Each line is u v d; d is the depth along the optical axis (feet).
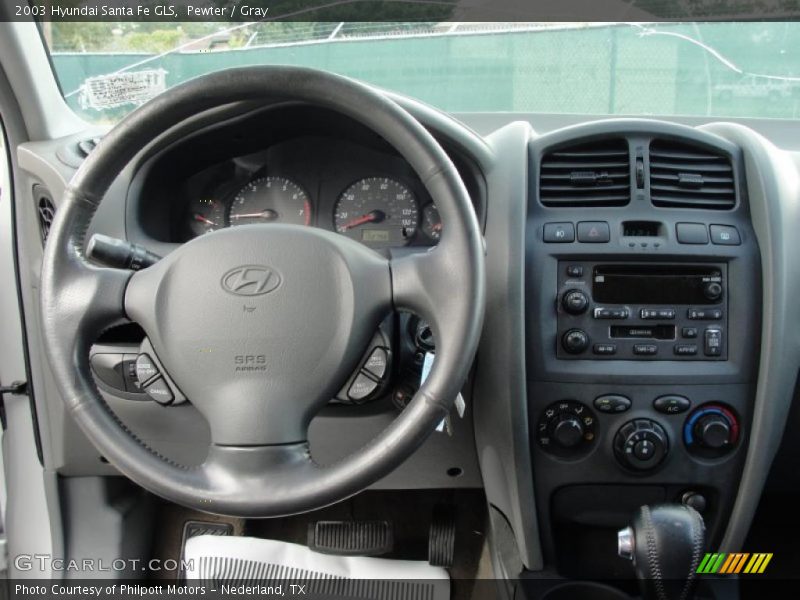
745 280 3.98
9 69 4.27
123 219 4.03
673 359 4.00
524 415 4.03
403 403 3.62
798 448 4.58
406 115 2.87
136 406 4.16
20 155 4.28
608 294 4.01
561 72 4.90
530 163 4.09
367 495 5.56
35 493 5.03
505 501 4.40
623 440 4.02
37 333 4.51
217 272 2.98
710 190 4.09
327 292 2.96
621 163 4.06
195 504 2.80
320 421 4.08
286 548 5.32
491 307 4.00
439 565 5.17
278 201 4.44
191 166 4.34
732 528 4.21
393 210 4.36
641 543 3.43
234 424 2.89
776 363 3.97
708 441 3.98
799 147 4.94
